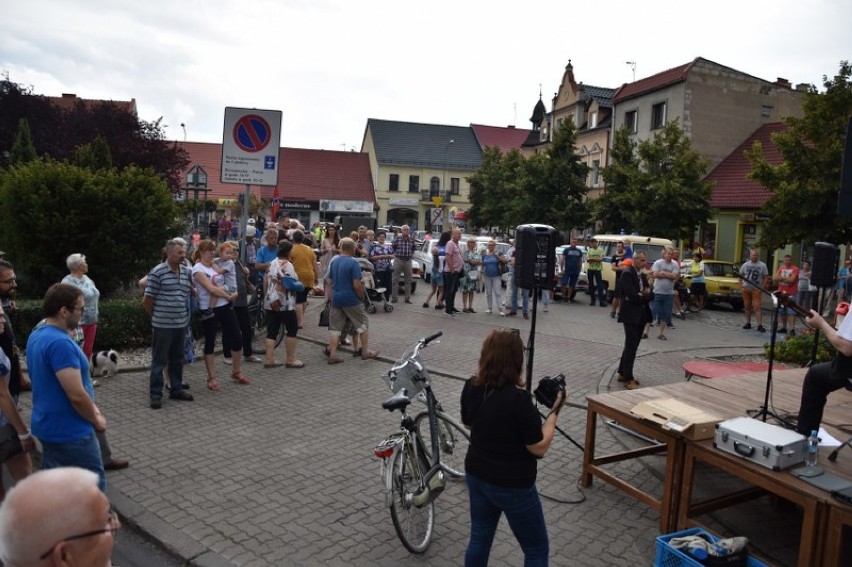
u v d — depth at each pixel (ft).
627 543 15.99
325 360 33.45
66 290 14.07
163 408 24.91
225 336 31.30
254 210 153.89
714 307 69.46
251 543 15.44
